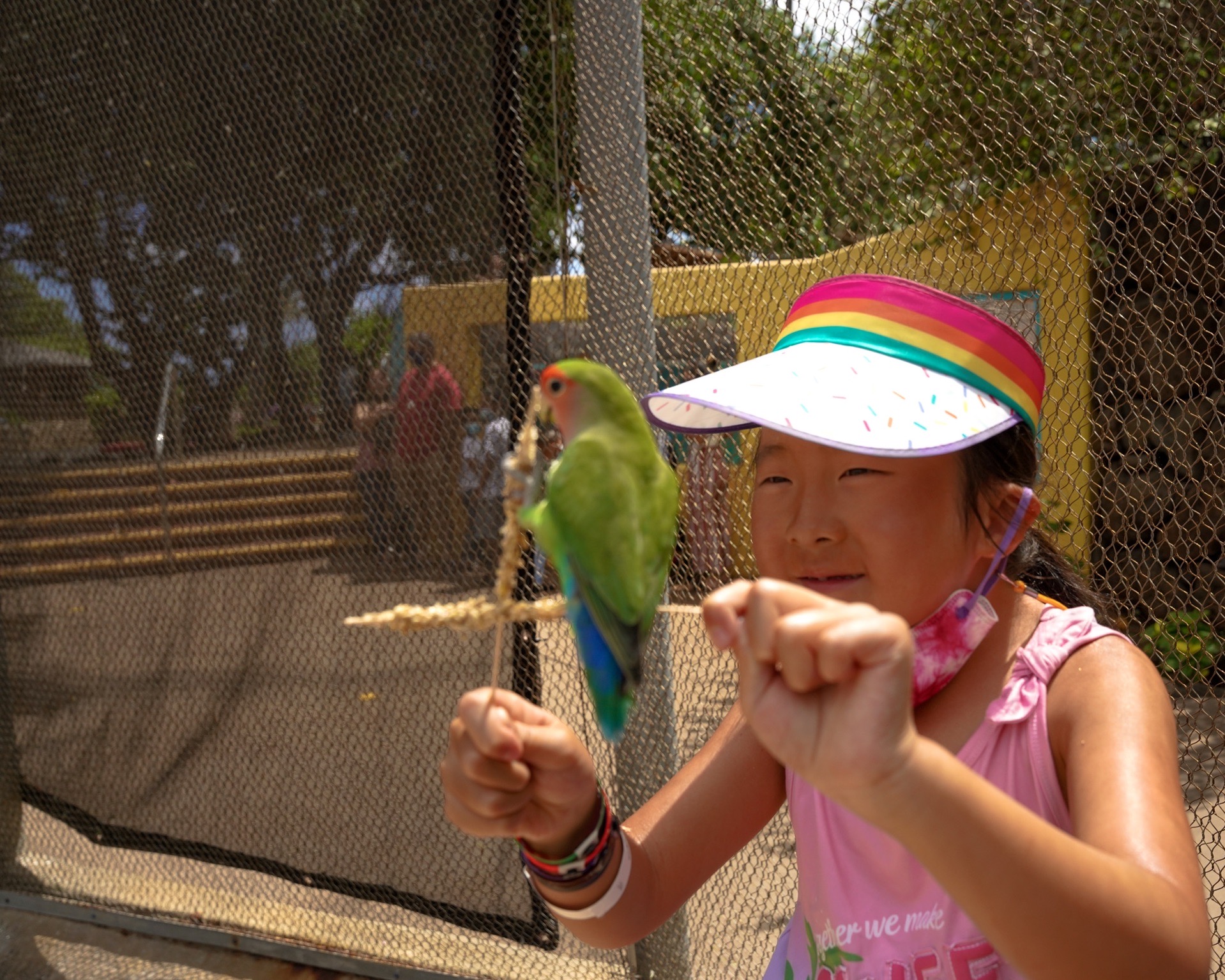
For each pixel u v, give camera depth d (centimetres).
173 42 285
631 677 90
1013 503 126
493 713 108
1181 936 82
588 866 124
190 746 303
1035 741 114
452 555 251
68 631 329
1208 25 189
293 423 274
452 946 263
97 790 324
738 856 231
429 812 259
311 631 276
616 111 211
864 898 123
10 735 344
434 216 245
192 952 298
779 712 78
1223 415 212
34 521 329
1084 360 219
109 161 304
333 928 281
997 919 78
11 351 329
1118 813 94
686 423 156
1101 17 195
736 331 225
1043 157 199
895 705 74
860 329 132
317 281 263
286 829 285
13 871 344
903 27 204
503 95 232
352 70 252
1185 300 208
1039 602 131
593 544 92
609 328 214
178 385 299
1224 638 218
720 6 219
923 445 113
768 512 126
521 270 234
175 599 304
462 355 245
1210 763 217
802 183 217
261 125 272
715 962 227
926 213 208
